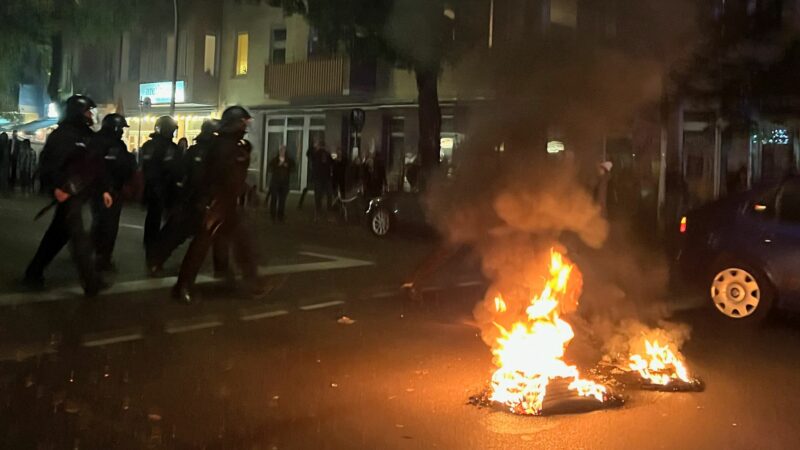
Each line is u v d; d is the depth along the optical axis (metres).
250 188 9.63
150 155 11.14
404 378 6.18
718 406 5.59
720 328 8.27
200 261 8.66
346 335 7.61
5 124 34.41
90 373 6.11
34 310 8.01
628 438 4.93
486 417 5.29
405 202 15.44
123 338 7.16
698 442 4.87
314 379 6.13
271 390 5.83
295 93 24.86
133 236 14.26
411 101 22.97
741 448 4.78
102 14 25.55
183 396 5.64
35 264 9.06
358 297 9.51
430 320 8.34
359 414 5.33
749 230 8.33
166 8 27.36
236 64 27.95
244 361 6.59
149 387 5.82
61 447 4.64
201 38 28.06
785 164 18.50
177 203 10.62
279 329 7.76
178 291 8.63
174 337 7.29
